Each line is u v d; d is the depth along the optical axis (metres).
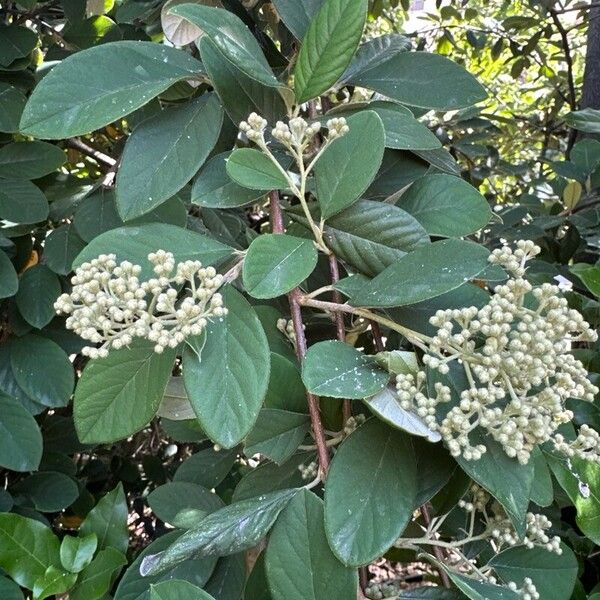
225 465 0.38
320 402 0.29
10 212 0.36
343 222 0.28
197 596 0.23
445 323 0.23
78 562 0.36
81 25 0.47
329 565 0.22
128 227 0.27
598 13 0.77
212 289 0.23
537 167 1.09
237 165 0.26
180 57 0.29
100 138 0.63
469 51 1.17
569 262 0.61
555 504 0.39
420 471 0.25
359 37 0.26
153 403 0.25
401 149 0.31
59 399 0.39
